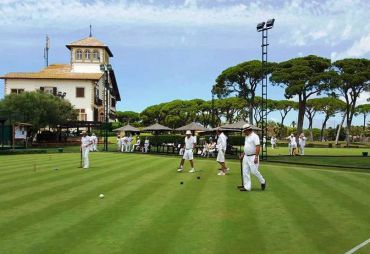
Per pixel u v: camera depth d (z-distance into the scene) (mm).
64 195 11703
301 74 55656
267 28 27609
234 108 78750
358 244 6918
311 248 6711
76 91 66938
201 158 30703
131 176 16547
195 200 10883
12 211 9523
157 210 9578
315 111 82250
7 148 44562
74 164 22922
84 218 8773
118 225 8156
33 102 52312
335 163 24500
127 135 48562
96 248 6695
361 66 58250
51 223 8352
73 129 66062
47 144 52000
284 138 90562
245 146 12688
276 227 8023
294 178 16062
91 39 74625
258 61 60031
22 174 17375
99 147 51094
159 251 6547
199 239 7207
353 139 93500
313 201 10766
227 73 60906
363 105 91812
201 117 84875
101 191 12422
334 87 56062
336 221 8523
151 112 96562
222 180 15312
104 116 73500
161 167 20953
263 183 12750
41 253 6461
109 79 81438
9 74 67188
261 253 6465
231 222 8414
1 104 51188
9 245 6879
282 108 85438
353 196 11586
